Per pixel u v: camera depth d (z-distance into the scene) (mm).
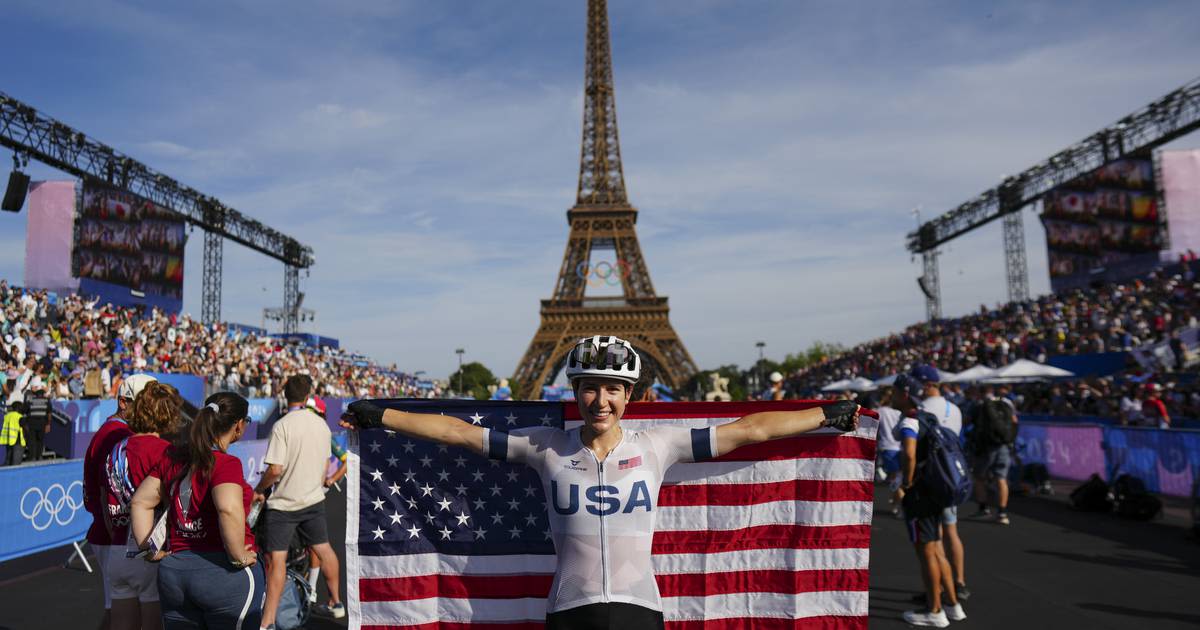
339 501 16141
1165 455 14406
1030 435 19781
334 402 28922
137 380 5383
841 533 4520
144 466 4828
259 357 39344
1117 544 11023
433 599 4422
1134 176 37812
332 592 7410
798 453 4578
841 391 32188
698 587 4453
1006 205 50750
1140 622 7090
